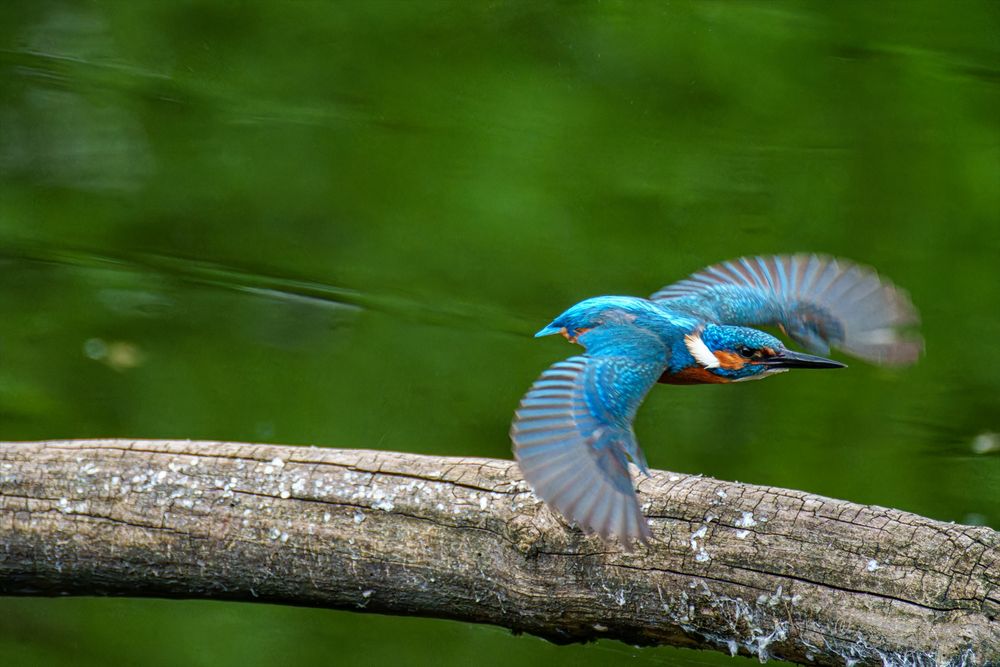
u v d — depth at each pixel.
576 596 6.46
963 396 12.24
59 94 14.45
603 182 14.05
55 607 10.94
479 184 13.91
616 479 6.17
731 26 15.18
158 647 10.62
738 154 14.16
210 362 12.35
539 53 15.16
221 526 6.80
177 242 13.24
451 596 6.68
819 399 12.32
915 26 15.03
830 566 6.14
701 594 6.32
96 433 11.72
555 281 13.02
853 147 14.16
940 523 6.14
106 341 12.51
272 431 11.78
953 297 13.06
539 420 6.54
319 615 10.85
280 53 15.22
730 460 11.80
